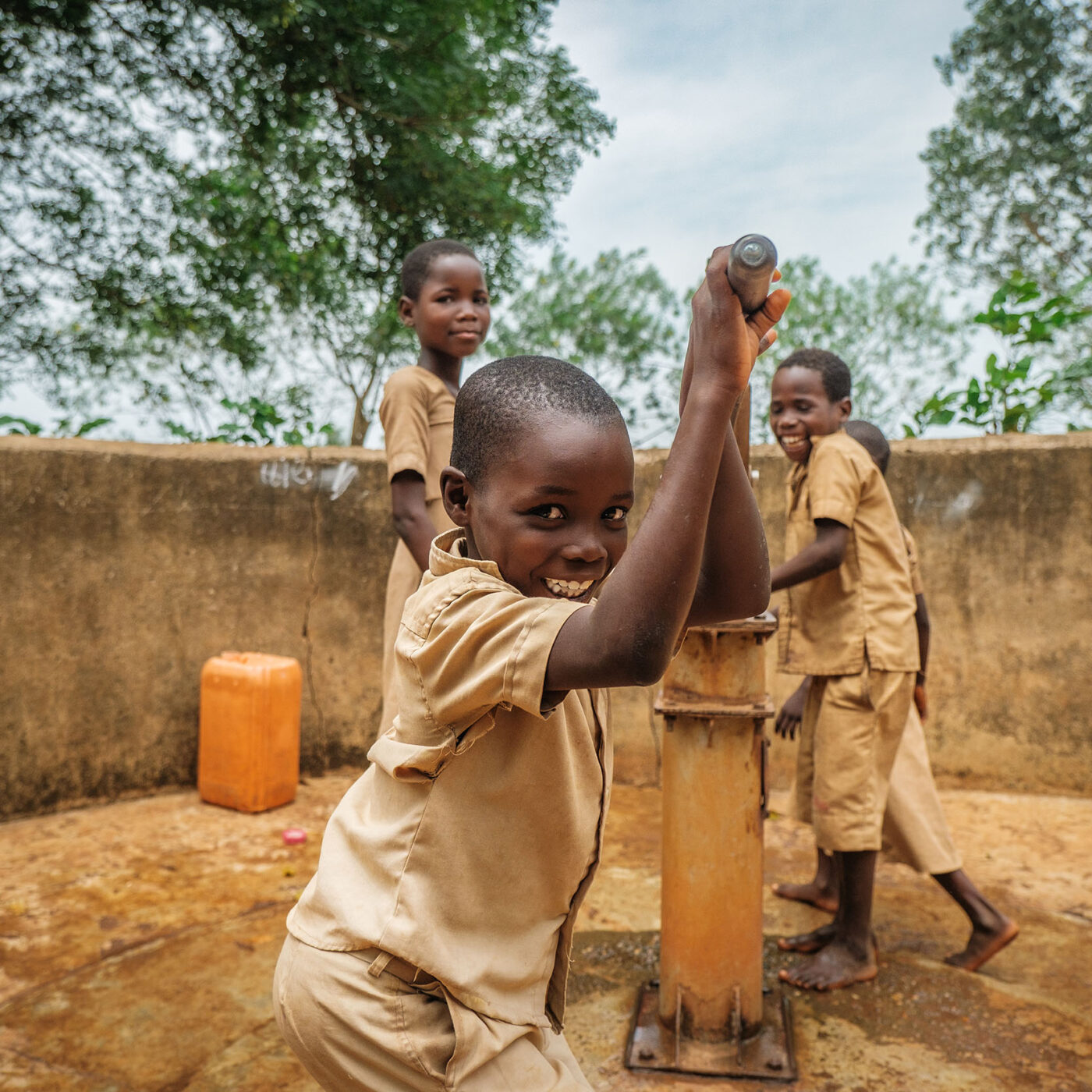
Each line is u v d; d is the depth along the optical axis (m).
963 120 17.41
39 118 9.12
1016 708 4.38
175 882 3.42
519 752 1.19
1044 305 4.71
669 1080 2.21
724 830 2.25
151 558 4.35
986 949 2.74
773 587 2.68
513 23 10.21
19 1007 2.59
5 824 4.01
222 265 9.56
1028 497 4.35
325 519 4.65
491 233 10.59
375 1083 1.18
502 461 1.11
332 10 9.02
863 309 15.34
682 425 0.99
